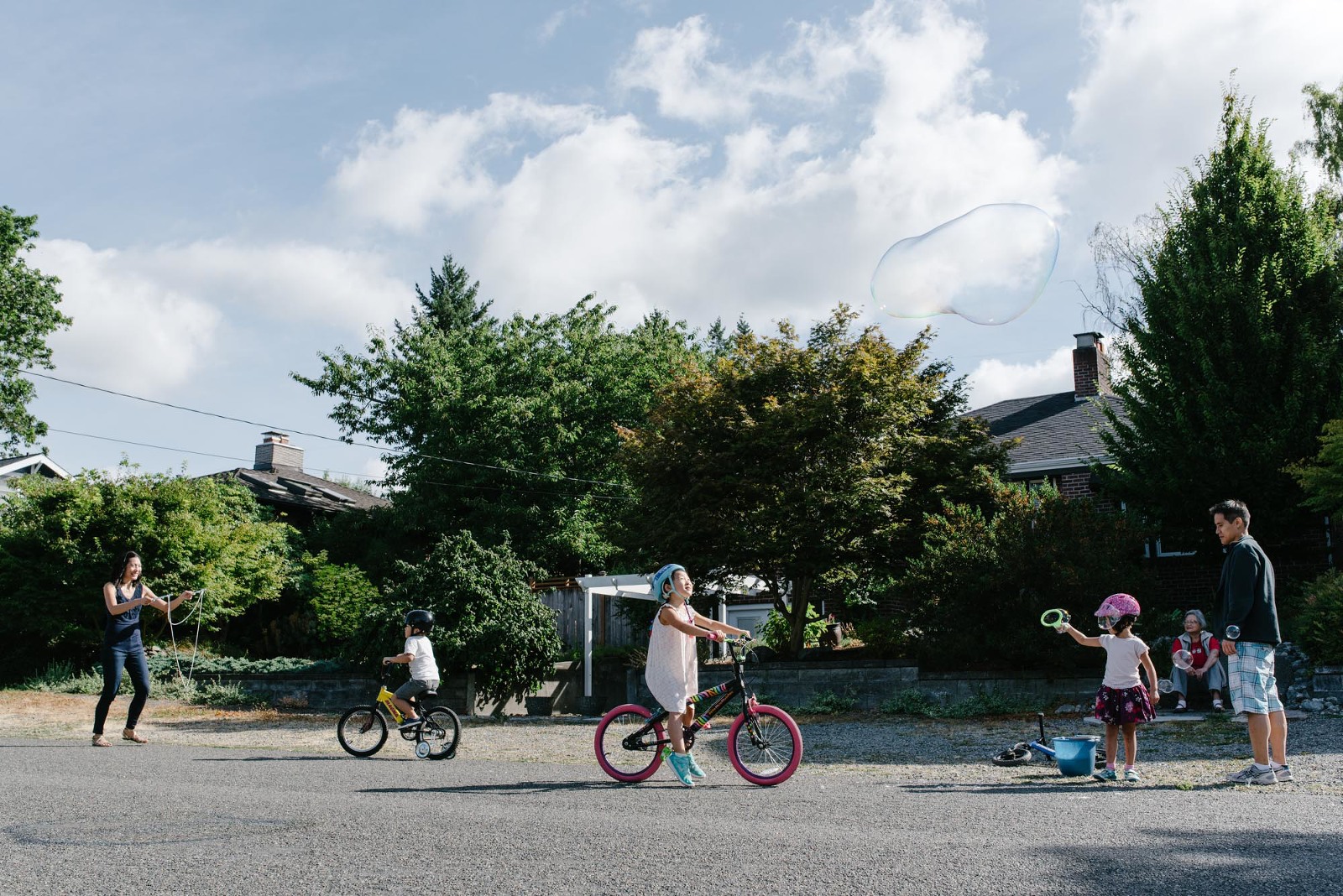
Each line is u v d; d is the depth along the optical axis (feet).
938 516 47.42
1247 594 20.48
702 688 47.44
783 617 59.36
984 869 12.42
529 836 14.80
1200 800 18.35
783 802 18.29
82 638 56.24
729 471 48.21
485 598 46.98
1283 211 50.60
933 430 53.72
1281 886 11.55
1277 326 49.11
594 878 12.14
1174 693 38.19
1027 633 40.57
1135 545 43.19
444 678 46.83
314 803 18.13
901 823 15.79
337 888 11.76
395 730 37.19
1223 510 21.27
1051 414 74.59
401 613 46.75
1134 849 13.57
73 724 39.37
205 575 58.08
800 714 43.11
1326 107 76.54
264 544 64.95
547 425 89.45
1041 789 20.26
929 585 43.91
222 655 64.49
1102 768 23.66
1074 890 11.40
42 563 56.18
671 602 21.58
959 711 40.01
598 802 18.38
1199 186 53.21
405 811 17.13
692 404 49.88
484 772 24.30
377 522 92.02
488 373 91.15
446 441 89.56
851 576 50.70
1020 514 43.57
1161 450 50.21
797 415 46.80
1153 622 40.34
